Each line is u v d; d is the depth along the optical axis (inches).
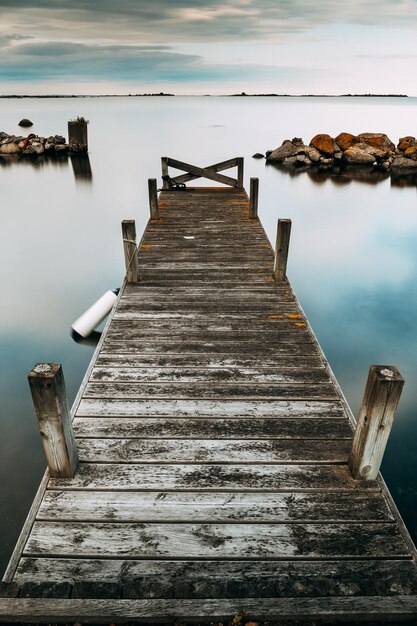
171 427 115.0
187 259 236.7
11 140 909.8
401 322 248.2
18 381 183.8
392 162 766.5
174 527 88.7
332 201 546.6
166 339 159.0
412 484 135.0
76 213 487.8
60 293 282.7
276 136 1168.2
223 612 73.8
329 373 139.6
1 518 119.6
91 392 128.8
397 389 85.1
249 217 310.5
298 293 290.4
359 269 333.7
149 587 77.6
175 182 402.0
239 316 176.4
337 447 109.5
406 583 79.4
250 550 84.5
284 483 99.0
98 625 73.9
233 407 123.1
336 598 75.9
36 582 78.3
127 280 207.3
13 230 427.5
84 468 101.7
